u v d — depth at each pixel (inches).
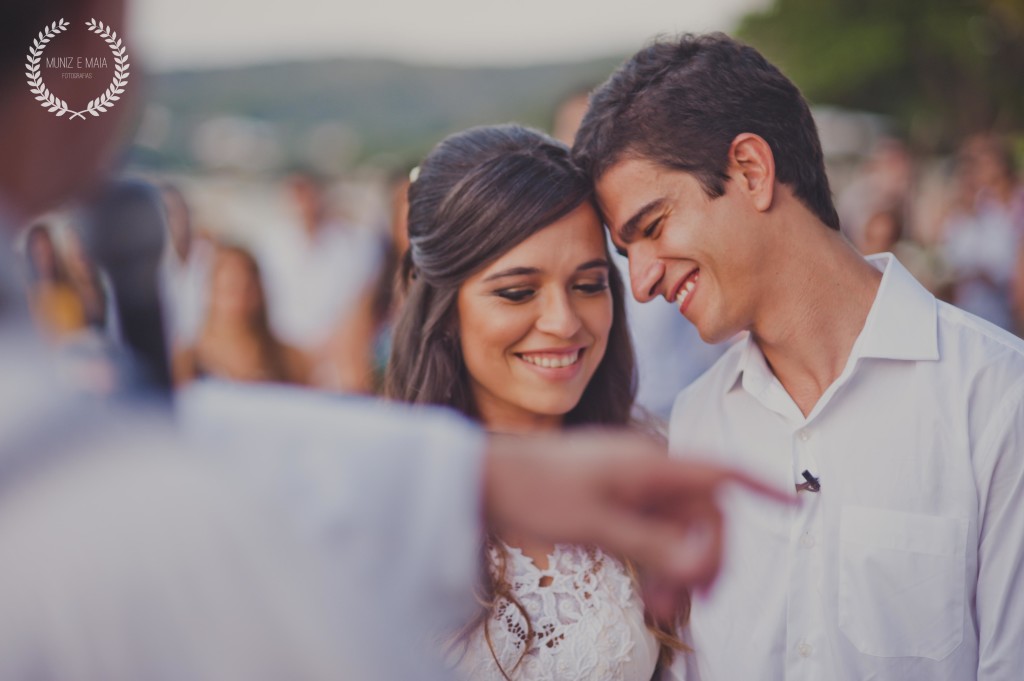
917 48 1055.0
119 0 19.1
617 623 75.6
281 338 243.8
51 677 16.9
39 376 17.7
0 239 18.2
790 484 77.5
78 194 19.9
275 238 293.4
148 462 18.1
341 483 19.6
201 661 17.4
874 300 76.9
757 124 74.5
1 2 18.0
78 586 17.0
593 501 19.7
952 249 333.4
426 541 19.6
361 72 1641.2
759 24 1248.8
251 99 1405.0
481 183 76.4
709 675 79.7
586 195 78.5
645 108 75.6
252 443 19.9
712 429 83.4
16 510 17.1
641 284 78.2
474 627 70.3
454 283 78.8
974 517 72.3
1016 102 995.3
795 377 79.1
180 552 17.6
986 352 74.0
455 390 82.4
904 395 75.1
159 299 46.9
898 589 73.5
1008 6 941.8
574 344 79.2
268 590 18.1
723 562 19.8
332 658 18.2
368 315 264.2
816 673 75.4
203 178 478.6
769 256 75.8
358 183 323.3
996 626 71.3
